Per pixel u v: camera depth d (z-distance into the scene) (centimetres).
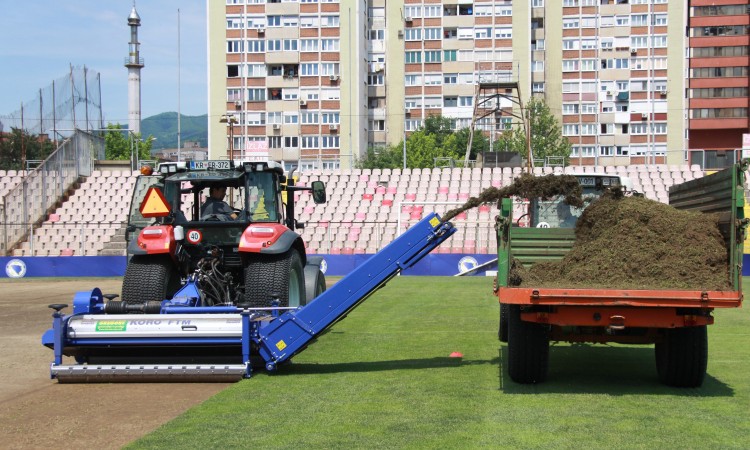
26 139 4672
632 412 627
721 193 721
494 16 6900
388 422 596
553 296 658
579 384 744
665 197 3250
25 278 2673
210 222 960
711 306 638
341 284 803
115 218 3262
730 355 914
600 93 6950
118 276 2733
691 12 7781
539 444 535
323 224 3036
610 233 746
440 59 6962
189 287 868
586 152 6975
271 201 995
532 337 723
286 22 6550
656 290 646
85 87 4106
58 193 3378
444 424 589
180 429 579
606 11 6944
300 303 994
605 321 666
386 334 1109
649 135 6881
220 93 6594
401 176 3622
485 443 538
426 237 818
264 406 653
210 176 973
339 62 6531
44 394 723
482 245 2808
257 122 6600
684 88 6819
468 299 1662
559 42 7012
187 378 770
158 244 894
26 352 1004
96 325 777
